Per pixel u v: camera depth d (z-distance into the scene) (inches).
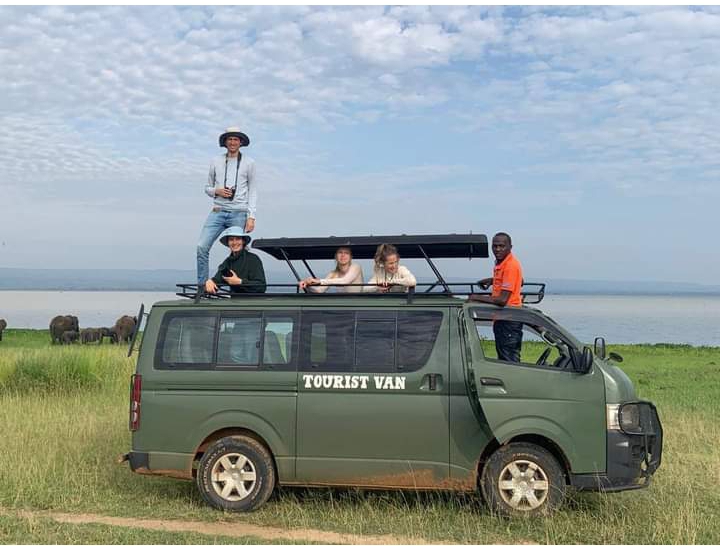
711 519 285.7
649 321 3046.3
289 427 296.0
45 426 454.0
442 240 327.0
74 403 550.6
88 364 642.8
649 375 778.2
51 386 612.4
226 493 298.7
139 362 307.9
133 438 304.5
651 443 289.4
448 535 267.7
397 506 299.3
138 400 304.5
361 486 292.2
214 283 326.0
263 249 347.6
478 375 285.7
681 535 263.7
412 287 301.3
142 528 271.1
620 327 2452.0
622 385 288.8
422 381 290.4
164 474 301.6
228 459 300.2
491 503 283.3
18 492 311.7
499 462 283.9
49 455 371.2
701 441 433.1
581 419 282.5
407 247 337.1
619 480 280.2
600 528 271.0
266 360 301.7
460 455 287.1
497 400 284.0
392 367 293.6
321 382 295.4
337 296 307.9
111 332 1102.4
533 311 301.1
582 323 2694.4
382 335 297.6
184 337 307.7
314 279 331.9
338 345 299.0
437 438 288.4
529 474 283.1
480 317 296.4
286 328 303.4
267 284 319.6
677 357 1016.9
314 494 317.4
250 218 400.5
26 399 563.5
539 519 277.7
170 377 303.6
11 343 1148.5
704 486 334.6
